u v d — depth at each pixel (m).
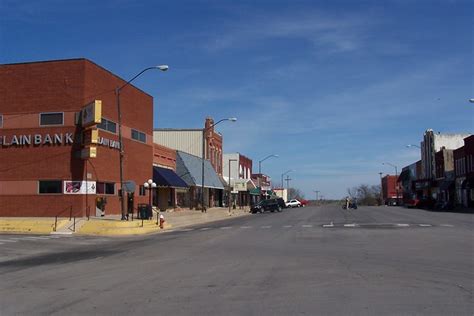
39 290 11.57
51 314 8.99
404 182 120.94
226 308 9.13
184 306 9.38
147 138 50.84
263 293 10.50
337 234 27.14
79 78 38.88
